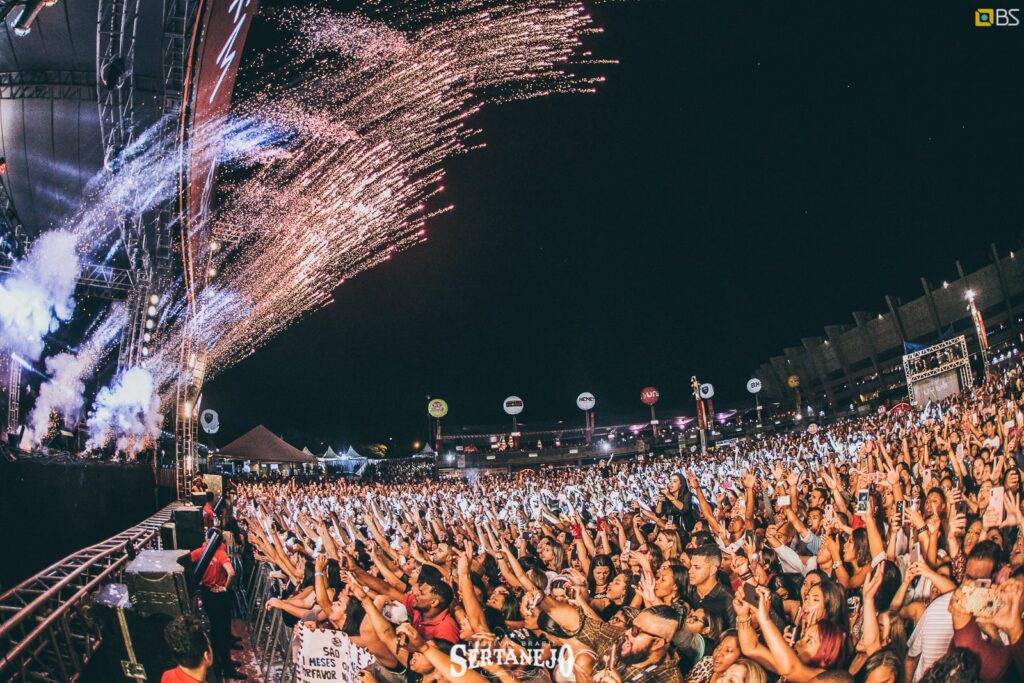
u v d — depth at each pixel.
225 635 9.39
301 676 6.75
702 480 18.45
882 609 5.91
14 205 21.67
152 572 5.12
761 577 5.80
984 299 65.75
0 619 7.18
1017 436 9.71
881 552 6.17
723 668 5.14
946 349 35.59
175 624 4.78
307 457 36.38
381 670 6.36
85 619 7.74
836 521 6.82
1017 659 5.00
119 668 5.49
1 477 7.41
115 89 18.97
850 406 83.88
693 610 5.84
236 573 13.30
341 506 18.48
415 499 18.72
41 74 19.61
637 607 6.35
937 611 5.47
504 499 19.02
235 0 15.88
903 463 11.17
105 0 17.16
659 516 11.00
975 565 5.16
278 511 16.66
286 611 7.96
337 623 6.72
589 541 8.95
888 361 80.38
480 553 8.54
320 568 6.90
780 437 39.84
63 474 9.65
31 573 8.28
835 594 5.17
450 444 93.56
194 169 19.91
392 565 8.50
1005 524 6.23
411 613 6.87
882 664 5.28
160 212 21.95
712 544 5.96
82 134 20.20
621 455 81.75
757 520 9.91
